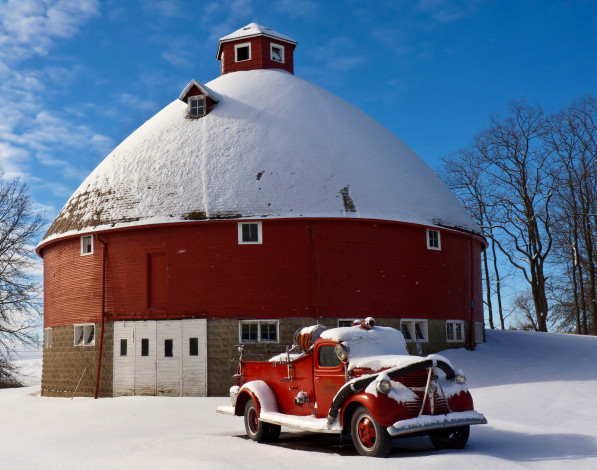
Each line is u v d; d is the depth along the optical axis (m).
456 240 26.48
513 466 8.41
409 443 11.54
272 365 12.45
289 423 11.12
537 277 44.06
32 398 24.97
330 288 22.81
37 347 41.97
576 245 42.66
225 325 22.42
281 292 22.62
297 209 22.91
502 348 26.30
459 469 8.33
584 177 42.28
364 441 9.86
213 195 23.33
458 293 26.09
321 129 25.95
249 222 22.91
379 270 23.53
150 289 23.25
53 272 26.56
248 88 28.50
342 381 10.75
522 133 44.03
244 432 13.84
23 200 42.88
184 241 23.11
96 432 14.83
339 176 24.11
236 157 24.39
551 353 24.88
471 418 10.12
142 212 23.59
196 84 26.80
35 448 12.33
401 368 9.91
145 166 25.30
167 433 13.84
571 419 12.70
